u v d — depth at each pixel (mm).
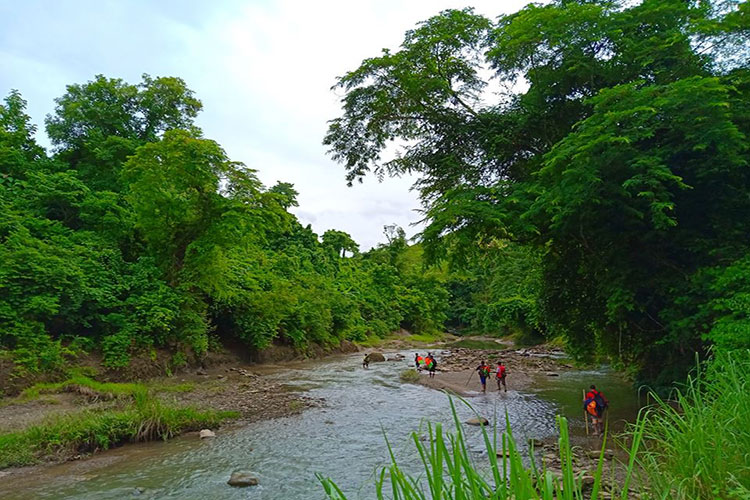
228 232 22906
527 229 11883
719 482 3303
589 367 27047
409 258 80375
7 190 21266
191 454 10633
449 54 15719
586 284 15781
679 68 11750
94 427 11016
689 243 11492
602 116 10148
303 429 13023
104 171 26547
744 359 6344
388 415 15008
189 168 20734
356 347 43531
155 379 20375
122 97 29078
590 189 10414
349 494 8039
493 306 52688
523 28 12750
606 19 12266
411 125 17000
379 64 15422
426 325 67938
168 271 23672
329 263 54375
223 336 28891
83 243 21172
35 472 9344
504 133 15000
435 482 2125
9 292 16688
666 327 11680
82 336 19266
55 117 27984
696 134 9812
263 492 8305
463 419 14211
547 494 2016
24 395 14664
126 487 8531
